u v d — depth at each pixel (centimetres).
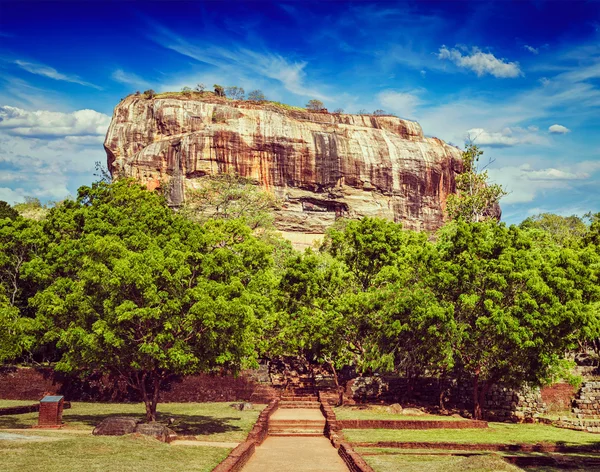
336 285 4294
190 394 4153
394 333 3550
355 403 4050
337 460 2158
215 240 3569
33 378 4056
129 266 2567
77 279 3788
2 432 2136
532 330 3153
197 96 11919
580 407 3684
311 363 5050
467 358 3438
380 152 11244
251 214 6975
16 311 3481
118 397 4078
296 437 3027
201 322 2583
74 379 4072
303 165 10844
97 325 2530
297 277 4300
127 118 11325
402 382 4169
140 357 2622
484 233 3566
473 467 1694
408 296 3438
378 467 1869
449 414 3569
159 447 1945
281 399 4125
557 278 3216
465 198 6550
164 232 3900
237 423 3033
